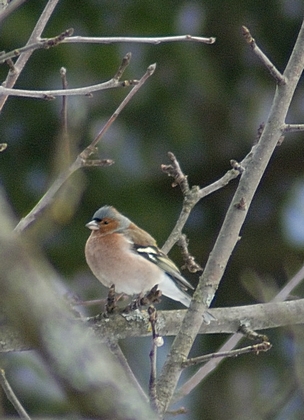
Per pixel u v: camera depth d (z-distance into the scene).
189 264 7.98
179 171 7.99
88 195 13.65
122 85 6.88
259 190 15.16
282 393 7.70
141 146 14.30
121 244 9.56
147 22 14.12
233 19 14.80
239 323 7.30
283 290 7.55
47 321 2.29
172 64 14.21
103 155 13.67
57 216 3.57
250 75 14.91
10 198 13.39
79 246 13.20
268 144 6.51
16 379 11.44
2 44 13.05
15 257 2.26
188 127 14.48
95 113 13.70
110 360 2.50
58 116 13.63
